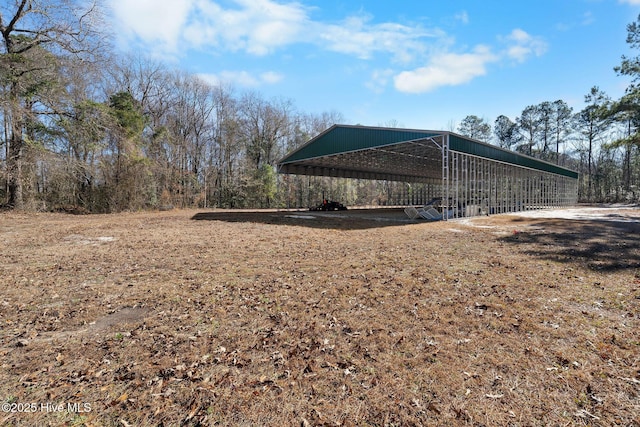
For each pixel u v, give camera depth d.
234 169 28.86
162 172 22.75
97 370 2.22
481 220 13.70
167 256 6.14
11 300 3.66
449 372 2.15
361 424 1.68
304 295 3.80
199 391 1.97
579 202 36.47
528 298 3.64
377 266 5.24
